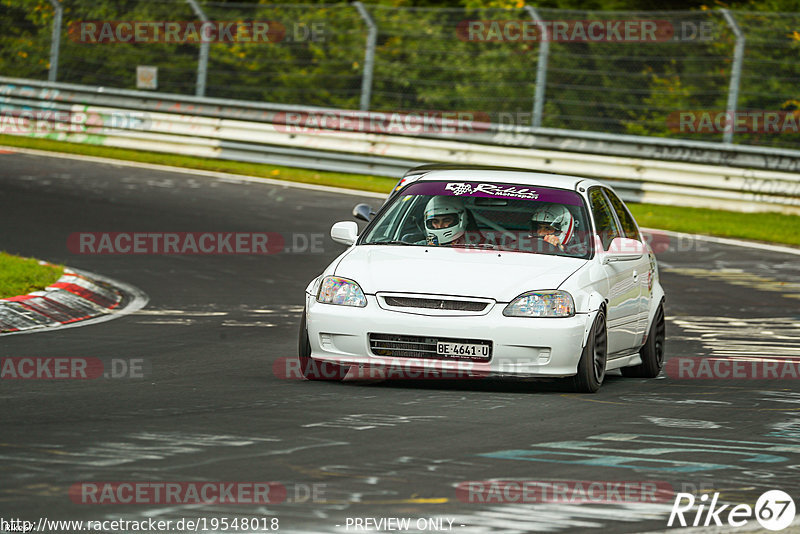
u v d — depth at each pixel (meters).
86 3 99.81
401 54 94.56
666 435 23.98
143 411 24.88
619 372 35.31
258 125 85.19
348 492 18.48
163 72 100.00
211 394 27.23
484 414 25.58
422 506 17.83
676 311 46.03
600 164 78.00
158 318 40.81
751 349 38.25
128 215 63.41
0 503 17.31
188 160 85.38
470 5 97.56
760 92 85.88
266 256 55.47
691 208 76.00
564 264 30.11
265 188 75.19
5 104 92.19
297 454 20.97
